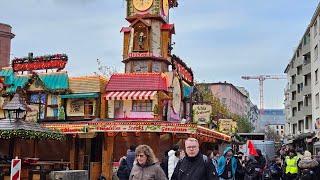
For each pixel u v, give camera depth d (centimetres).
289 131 9150
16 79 3066
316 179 1608
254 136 4778
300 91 7225
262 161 2003
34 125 2020
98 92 2830
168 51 3064
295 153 1923
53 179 1609
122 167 1308
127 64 3077
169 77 2847
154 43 3038
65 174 1612
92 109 2850
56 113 2902
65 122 2778
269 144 3953
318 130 4841
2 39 4272
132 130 2469
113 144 2698
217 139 3216
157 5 3047
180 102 3044
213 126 3719
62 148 2852
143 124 2466
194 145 784
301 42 6788
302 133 6116
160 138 2736
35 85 2969
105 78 2925
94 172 2694
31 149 2881
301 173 1662
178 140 2814
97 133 2725
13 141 2227
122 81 2842
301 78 7225
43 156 2880
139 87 2792
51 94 2931
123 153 2720
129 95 2744
